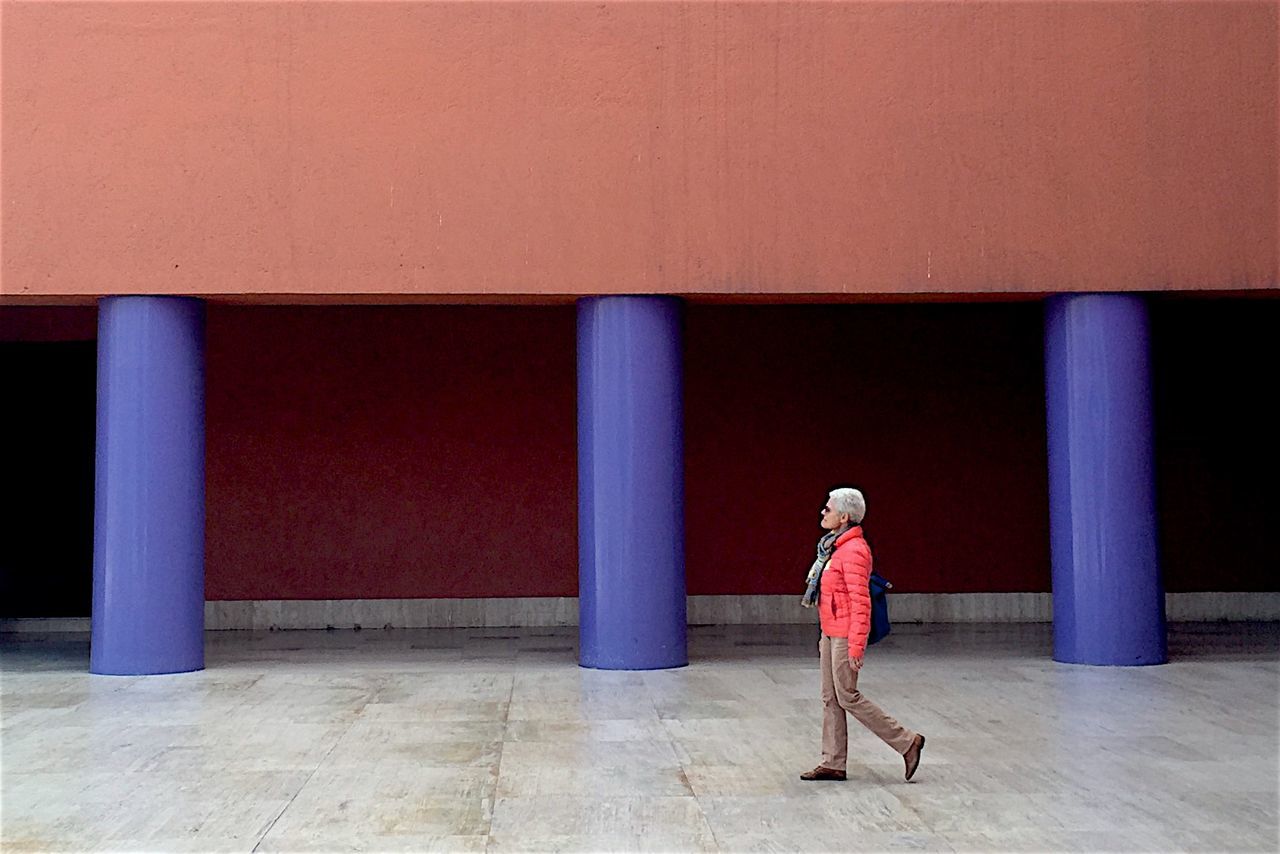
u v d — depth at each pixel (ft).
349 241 47.26
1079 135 48.37
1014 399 69.67
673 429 48.83
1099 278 48.29
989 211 48.14
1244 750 31.76
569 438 68.28
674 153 47.78
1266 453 69.97
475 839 23.82
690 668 48.37
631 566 48.06
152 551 47.29
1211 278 48.32
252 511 67.41
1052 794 27.04
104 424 47.73
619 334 48.14
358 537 67.56
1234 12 48.57
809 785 28.04
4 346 69.82
